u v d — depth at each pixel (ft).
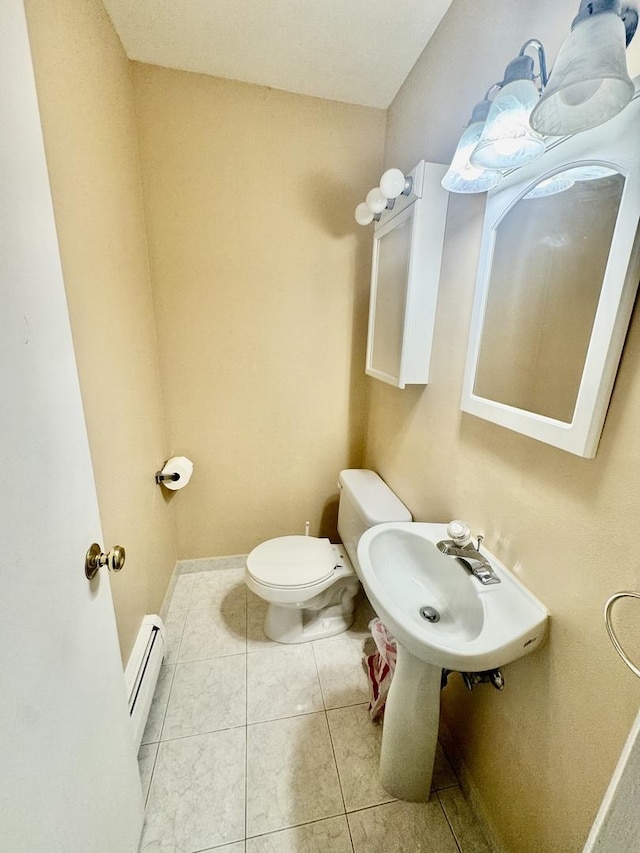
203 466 6.05
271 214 5.22
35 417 1.65
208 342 5.51
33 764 1.57
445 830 3.19
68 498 1.93
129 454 4.16
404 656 3.10
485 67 3.10
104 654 2.34
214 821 3.21
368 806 3.34
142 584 4.49
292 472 6.44
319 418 6.28
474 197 3.29
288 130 4.98
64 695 1.84
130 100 4.39
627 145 1.84
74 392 2.02
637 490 1.91
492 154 2.42
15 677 1.47
